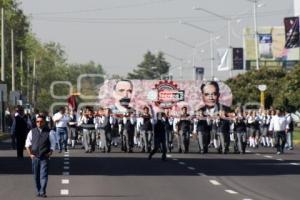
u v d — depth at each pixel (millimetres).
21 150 51969
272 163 48031
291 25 103188
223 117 59094
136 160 49938
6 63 143500
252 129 68438
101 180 36156
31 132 29578
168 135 60219
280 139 59594
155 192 31250
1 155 55125
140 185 34000
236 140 59562
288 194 30844
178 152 59938
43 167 29516
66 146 59188
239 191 31875
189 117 62250
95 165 45250
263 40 141000
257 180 36719
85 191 31484
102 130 58781
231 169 43094
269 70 122125
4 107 93562
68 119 60500
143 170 42000
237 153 59188
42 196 29531
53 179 36531
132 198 29141
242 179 37188
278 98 99250
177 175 39125
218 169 43031
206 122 59156
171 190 32062
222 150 58969
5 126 100250
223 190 32219
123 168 43250
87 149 58688
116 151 60469
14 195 30094
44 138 29453
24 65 157375
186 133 59531
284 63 169875
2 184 34438
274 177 38281
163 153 49844
